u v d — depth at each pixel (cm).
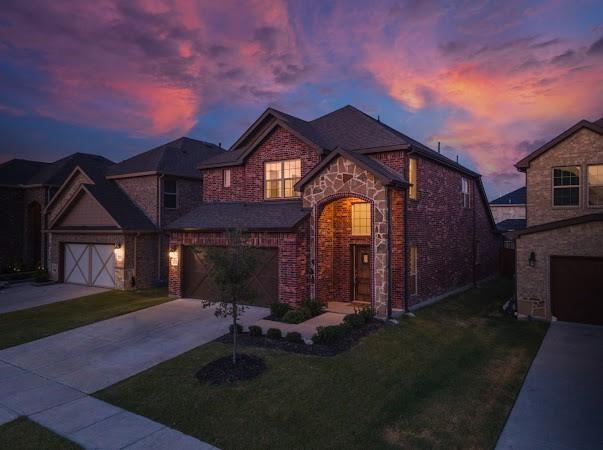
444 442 627
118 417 720
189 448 611
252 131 1912
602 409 736
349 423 680
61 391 842
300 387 812
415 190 1609
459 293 1970
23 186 2627
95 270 2169
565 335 1230
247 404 748
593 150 1540
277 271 1486
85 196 2195
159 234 2164
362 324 1241
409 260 1519
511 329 1309
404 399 772
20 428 684
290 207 1603
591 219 1352
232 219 1652
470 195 2270
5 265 2589
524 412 729
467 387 838
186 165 2355
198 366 941
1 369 980
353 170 1404
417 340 1145
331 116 1941
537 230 1434
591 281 1368
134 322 1359
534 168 1648
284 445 615
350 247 1616
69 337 1218
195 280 1730
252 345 1073
